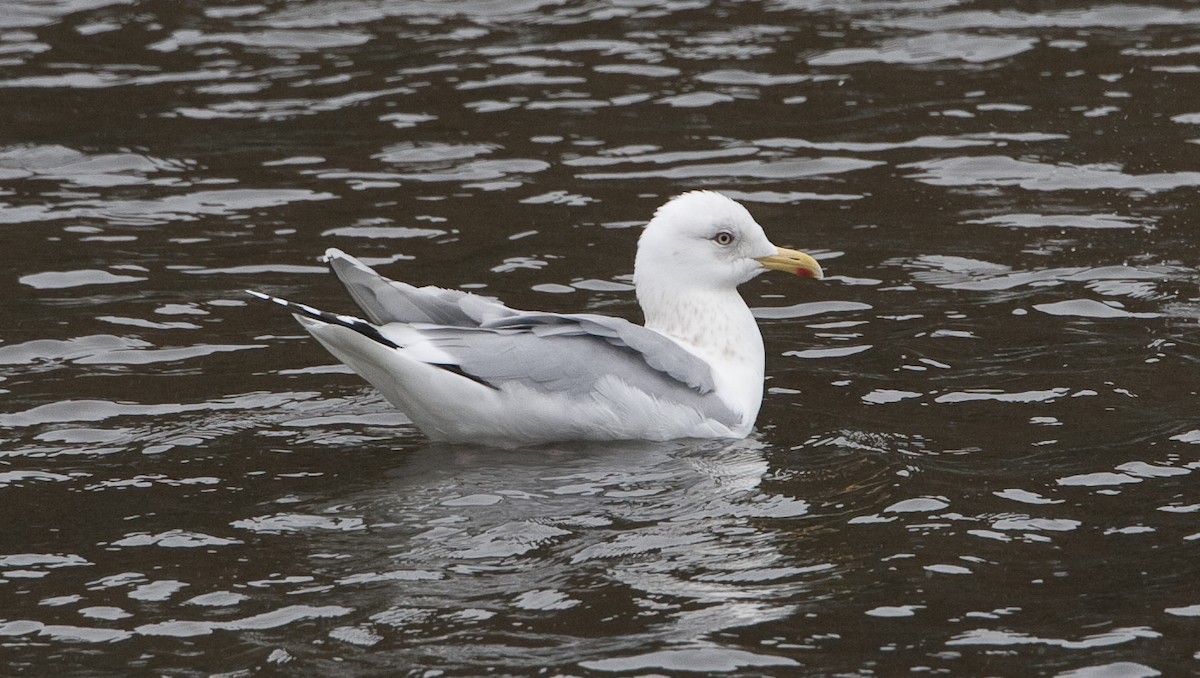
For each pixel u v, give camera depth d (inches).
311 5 1015.6
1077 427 497.4
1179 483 452.1
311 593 387.5
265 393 532.4
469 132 826.8
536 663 353.7
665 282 522.0
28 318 604.1
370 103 866.1
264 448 484.4
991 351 571.8
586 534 418.9
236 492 450.0
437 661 354.9
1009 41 939.3
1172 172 761.0
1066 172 766.5
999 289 637.9
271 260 673.6
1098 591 387.9
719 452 478.9
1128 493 446.6
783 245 693.3
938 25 967.0
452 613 376.2
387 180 769.6
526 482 454.3
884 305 625.3
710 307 518.9
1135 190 743.1
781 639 364.5
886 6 1000.9
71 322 600.1
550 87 885.8
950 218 718.5
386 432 498.6
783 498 442.9
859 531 421.1
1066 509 435.8
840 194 748.6
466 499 442.3
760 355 522.0
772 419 511.5
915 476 457.7
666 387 487.8
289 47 951.0
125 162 789.2
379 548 411.8
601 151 801.6
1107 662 354.9
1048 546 413.4
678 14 997.8
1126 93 858.1
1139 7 984.9
